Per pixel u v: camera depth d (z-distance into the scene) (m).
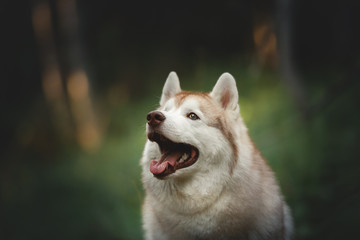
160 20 14.05
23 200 9.88
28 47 16.59
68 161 12.02
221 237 3.70
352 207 5.05
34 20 15.11
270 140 7.19
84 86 14.12
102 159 10.59
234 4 10.65
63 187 9.79
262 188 3.79
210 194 3.66
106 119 13.60
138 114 11.89
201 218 3.69
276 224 3.78
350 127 6.85
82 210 8.14
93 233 7.04
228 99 4.01
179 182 3.72
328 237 4.84
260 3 9.93
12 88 16.30
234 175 3.67
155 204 3.86
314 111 7.07
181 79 11.97
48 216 8.62
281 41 8.13
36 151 13.88
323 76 10.38
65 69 15.73
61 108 14.66
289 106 8.30
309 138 6.81
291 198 5.53
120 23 14.77
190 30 13.02
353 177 5.43
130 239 6.21
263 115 8.57
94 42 15.26
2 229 8.73
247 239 3.70
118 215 6.82
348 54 10.75
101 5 15.13
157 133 3.69
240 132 3.97
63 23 14.45
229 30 12.01
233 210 3.64
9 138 14.85
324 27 12.30
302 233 4.89
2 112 15.34
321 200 5.31
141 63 14.28
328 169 5.93
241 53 11.02
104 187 8.36
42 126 14.44
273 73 9.94
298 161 6.33
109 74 15.06
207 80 10.44
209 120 3.79
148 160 3.91
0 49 16.20
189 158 3.79
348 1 11.76
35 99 15.71
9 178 11.73
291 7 8.17
